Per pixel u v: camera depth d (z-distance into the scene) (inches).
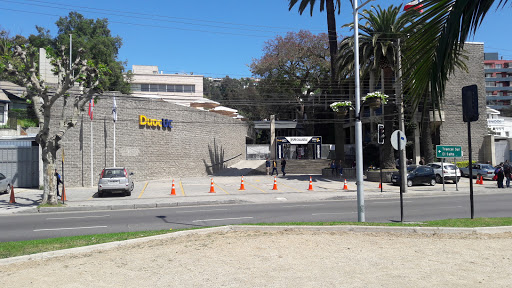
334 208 658.8
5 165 1031.0
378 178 1198.9
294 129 2438.5
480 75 1556.3
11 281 237.3
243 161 2064.5
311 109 2154.3
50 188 709.9
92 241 352.8
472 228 374.0
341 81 1256.8
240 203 788.6
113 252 311.7
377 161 1599.4
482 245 316.8
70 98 1038.4
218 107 1937.7
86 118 1074.1
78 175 1050.1
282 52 1961.1
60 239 372.5
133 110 1212.5
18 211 662.5
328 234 369.7
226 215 586.6
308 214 581.6
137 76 2513.5
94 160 1091.9
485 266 254.2
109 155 1132.5
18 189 1002.7
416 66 198.5
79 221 545.3
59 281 235.9
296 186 1107.9
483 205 668.1
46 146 709.9
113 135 1133.7
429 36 188.9
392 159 1219.2
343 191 978.7
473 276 232.2
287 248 311.6
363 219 456.4
